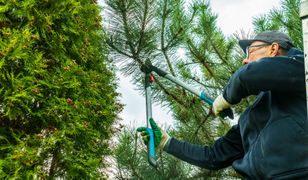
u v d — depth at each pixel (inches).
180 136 169.6
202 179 168.2
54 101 123.0
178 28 158.1
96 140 136.4
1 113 115.9
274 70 58.5
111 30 150.1
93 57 147.0
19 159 109.3
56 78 125.6
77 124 123.6
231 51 168.6
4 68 112.3
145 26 149.3
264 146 59.0
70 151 123.5
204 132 172.6
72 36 140.2
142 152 162.2
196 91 97.7
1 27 123.0
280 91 60.0
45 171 121.6
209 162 80.8
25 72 119.0
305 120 57.9
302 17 46.5
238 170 64.3
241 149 79.0
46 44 132.3
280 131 58.2
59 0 131.7
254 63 60.9
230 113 71.5
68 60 131.0
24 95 111.2
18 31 117.6
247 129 66.2
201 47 170.2
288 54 68.7
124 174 158.7
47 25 127.6
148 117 100.0
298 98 59.9
